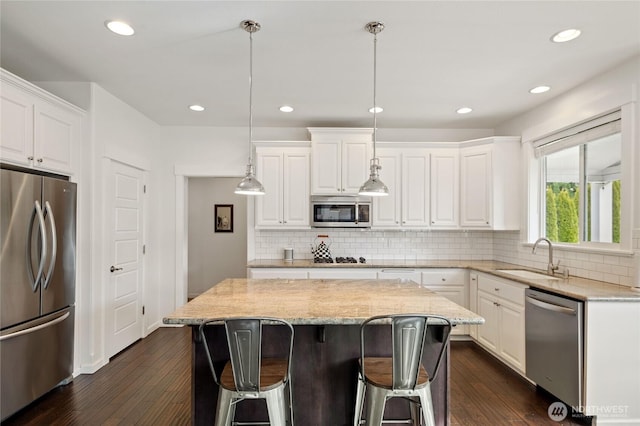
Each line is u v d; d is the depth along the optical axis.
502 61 2.73
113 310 3.55
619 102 2.72
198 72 2.98
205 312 1.92
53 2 2.02
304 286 2.72
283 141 4.32
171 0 2.00
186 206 4.79
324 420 2.12
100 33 2.37
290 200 4.35
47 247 2.65
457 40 2.42
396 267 4.07
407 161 4.35
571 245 3.28
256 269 4.08
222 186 6.39
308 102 3.70
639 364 2.35
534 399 2.75
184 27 2.28
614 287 2.65
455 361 3.52
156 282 4.52
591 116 3.03
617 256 2.75
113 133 3.54
